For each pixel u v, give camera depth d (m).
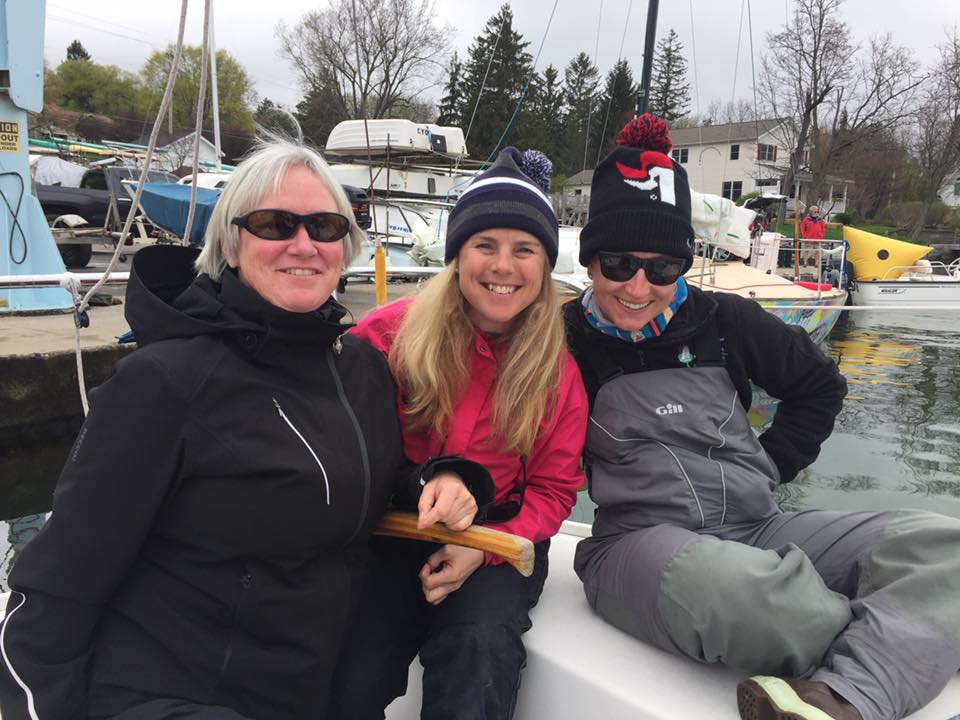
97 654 1.08
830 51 25.52
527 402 1.42
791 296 7.89
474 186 1.48
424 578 1.33
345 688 1.29
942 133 31.36
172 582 1.09
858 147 30.78
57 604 1.01
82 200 11.52
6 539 4.22
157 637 1.08
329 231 1.18
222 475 1.06
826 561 1.40
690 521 1.50
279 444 1.09
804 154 26.80
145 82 45.72
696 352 1.58
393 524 1.32
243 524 1.07
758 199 11.27
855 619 1.24
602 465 1.61
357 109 30.72
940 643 1.14
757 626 1.19
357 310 7.43
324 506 1.11
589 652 1.38
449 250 1.48
